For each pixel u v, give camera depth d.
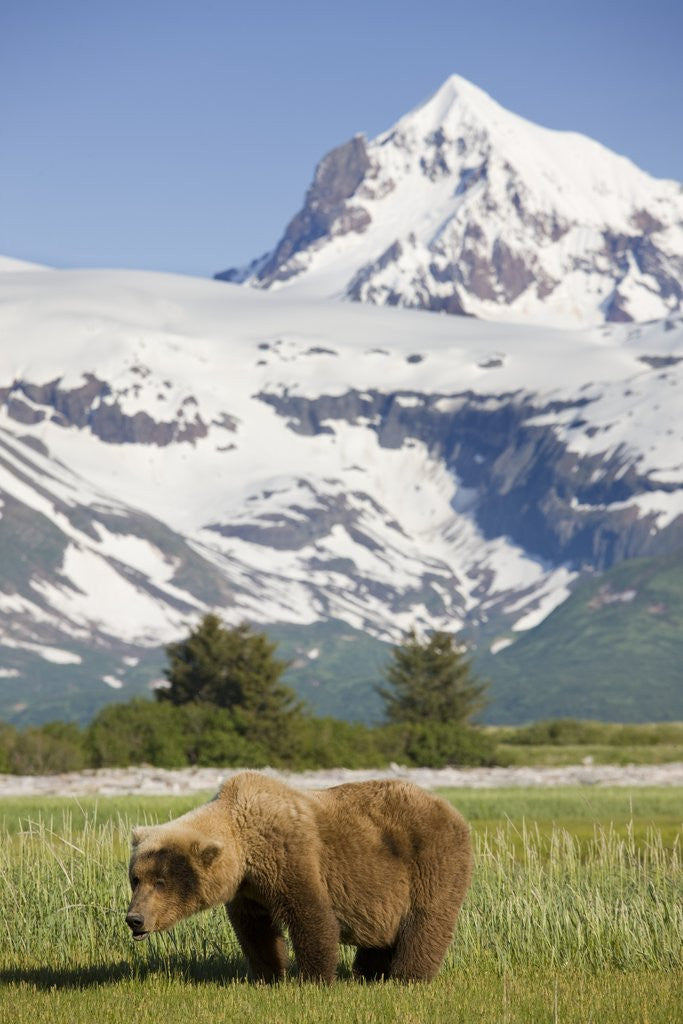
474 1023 31.31
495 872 52.06
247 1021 30.92
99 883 49.34
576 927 45.84
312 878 34.62
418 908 36.34
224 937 44.22
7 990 36.06
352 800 36.44
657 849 56.34
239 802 34.81
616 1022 32.06
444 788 161.38
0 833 65.69
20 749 185.00
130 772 179.62
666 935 44.28
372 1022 30.97
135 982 37.41
